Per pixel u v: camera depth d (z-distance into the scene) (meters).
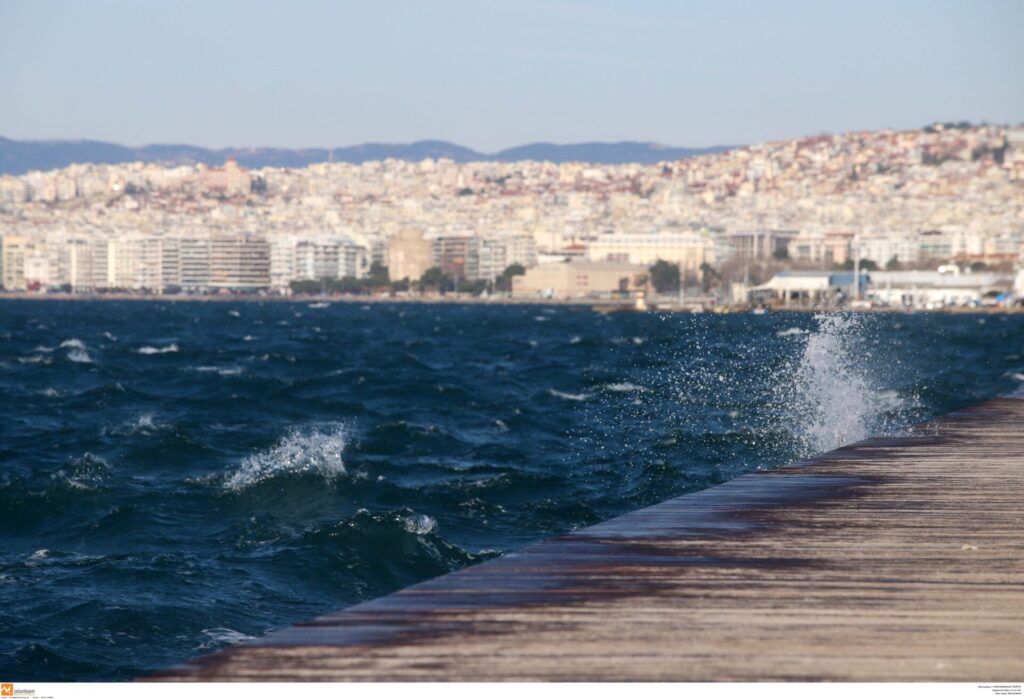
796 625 9.78
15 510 26.53
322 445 36.06
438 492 27.52
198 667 8.66
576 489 27.75
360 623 9.74
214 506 26.94
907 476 18.22
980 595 10.77
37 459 34.81
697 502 15.76
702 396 43.69
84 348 103.81
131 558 21.98
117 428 40.84
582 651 9.06
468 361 92.25
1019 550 12.70
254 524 24.84
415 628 9.60
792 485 17.33
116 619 18.48
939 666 8.78
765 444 32.25
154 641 17.72
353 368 81.50
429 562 21.84
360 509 26.17
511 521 25.00
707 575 11.46
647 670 8.67
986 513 14.91
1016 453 21.11
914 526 14.03
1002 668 8.74
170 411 48.41
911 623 9.85
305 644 9.18
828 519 14.47
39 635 17.75
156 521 25.38
